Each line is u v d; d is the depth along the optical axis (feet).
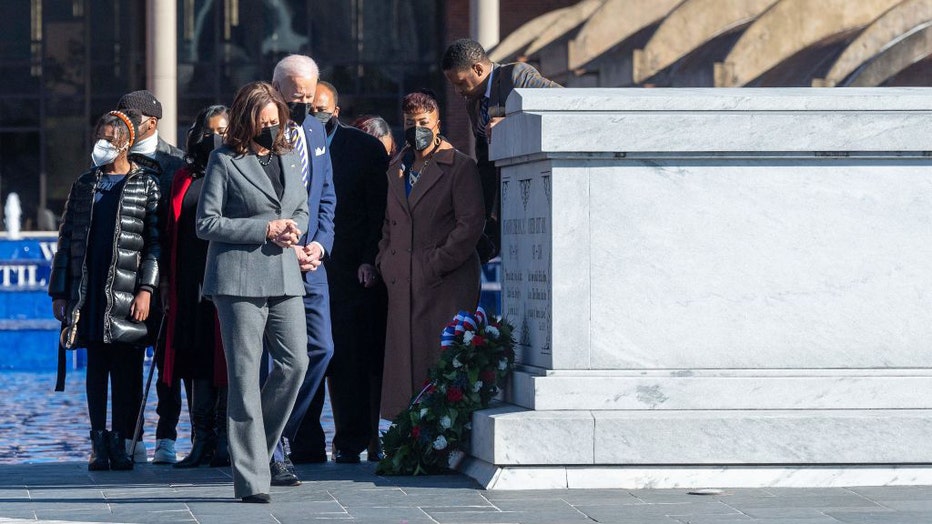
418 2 161.27
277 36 160.76
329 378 39.34
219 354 38.01
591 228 32.42
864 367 32.89
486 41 132.16
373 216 39.55
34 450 48.88
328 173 35.45
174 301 38.50
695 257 32.60
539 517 28.14
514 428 31.68
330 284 39.17
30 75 161.79
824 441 31.81
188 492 32.42
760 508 28.94
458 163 38.17
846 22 100.22
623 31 115.75
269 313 31.09
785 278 32.76
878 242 32.86
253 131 30.78
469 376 34.19
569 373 32.32
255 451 30.73
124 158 39.19
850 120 32.42
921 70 97.09
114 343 37.88
